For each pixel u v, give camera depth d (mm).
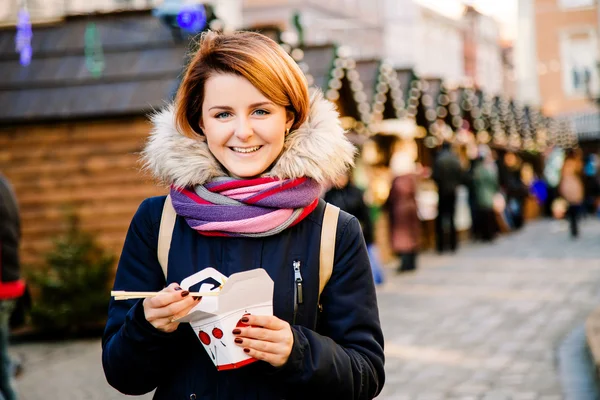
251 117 2236
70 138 9414
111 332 2299
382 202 15680
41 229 9461
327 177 2270
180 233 2275
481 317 9094
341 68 12422
